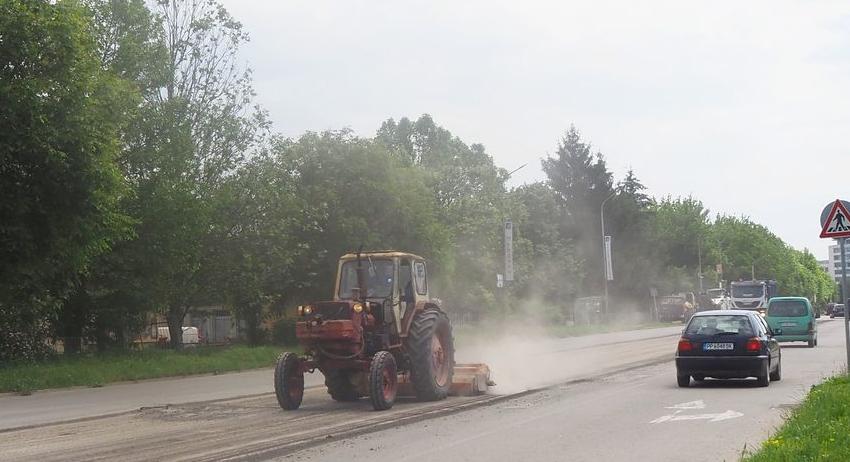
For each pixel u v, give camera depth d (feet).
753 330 56.80
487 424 40.93
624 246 259.19
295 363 49.29
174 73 106.63
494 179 206.39
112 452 34.30
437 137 280.51
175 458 32.27
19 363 81.76
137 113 95.30
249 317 126.52
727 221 395.14
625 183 266.98
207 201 102.83
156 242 97.55
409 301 52.26
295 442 35.68
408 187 132.67
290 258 117.70
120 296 99.35
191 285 108.88
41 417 48.34
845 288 56.80
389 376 48.24
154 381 78.69
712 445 33.53
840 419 33.27
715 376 57.36
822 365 75.31
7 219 72.64
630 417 42.65
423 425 40.86
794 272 466.70
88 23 82.12
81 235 77.41
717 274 312.09
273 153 116.57
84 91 74.33
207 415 47.09
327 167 127.03
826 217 57.21
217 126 107.14
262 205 113.80
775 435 31.94
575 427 39.47
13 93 68.95
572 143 267.18
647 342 130.82
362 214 127.44
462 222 182.19
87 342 103.14
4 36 71.00
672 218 291.38
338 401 53.67
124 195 84.84
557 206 261.03
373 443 35.42
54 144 71.31
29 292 80.43
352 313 48.62
